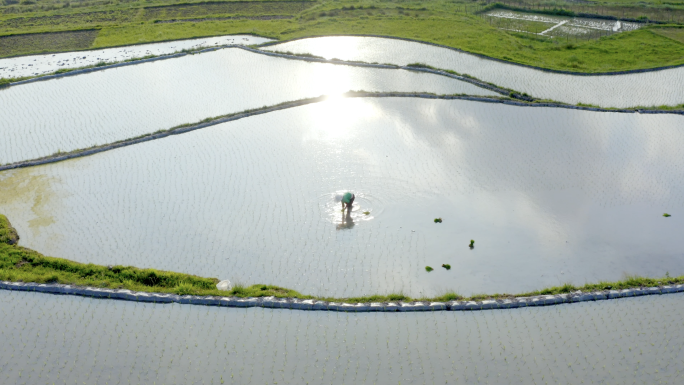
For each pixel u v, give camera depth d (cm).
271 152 2420
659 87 3186
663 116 2783
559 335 1473
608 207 2025
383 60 3625
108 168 2306
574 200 2069
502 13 5047
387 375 1349
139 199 2077
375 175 2228
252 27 4481
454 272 1708
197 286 1645
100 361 1395
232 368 1373
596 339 1458
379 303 1566
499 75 3350
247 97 3019
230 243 1831
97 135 2586
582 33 4372
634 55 3747
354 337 1471
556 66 3531
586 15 4884
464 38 4100
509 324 1514
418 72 3425
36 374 1354
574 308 1567
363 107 2888
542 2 5353
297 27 4400
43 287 1642
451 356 1408
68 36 4256
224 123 2716
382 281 1673
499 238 1858
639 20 4659
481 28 4397
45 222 1947
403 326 1509
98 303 1599
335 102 2947
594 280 1677
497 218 1961
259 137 2564
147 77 3347
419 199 2073
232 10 5028
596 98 3025
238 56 3725
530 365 1376
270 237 1861
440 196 2092
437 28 4391
